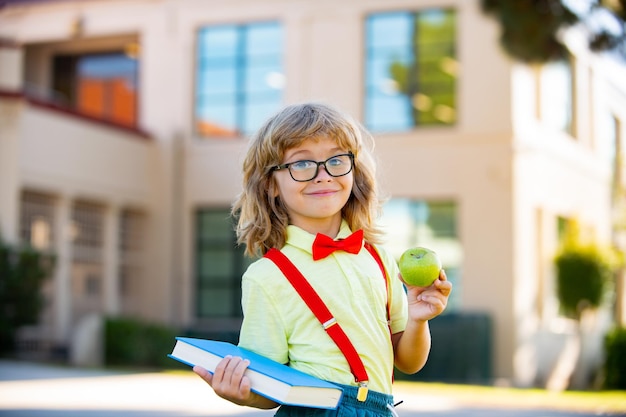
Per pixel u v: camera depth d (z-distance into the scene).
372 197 3.35
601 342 22.17
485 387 16.50
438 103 19.70
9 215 17.03
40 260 16.28
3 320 15.78
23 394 11.55
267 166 3.21
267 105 20.97
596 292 19.39
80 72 23.08
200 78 21.58
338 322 3.05
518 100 19.36
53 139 18.38
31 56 23.11
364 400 3.01
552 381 20.36
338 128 3.14
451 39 19.61
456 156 19.42
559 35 12.94
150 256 21.42
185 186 21.45
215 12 21.38
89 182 19.36
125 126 20.61
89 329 17.38
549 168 20.81
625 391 18.66
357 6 20.22
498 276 19.00
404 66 19.94
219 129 21.38
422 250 3.13
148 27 21.86
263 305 3.08
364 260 3.20
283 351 3.07
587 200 23.28
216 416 10.05
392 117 19.98
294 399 2.75
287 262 3.11
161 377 15.03
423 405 12.05
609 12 12.53
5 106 17.12
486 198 19.20
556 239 21.33
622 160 25.92
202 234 21.38
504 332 18.88
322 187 3.13
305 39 20.58
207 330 19.31
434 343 17.58
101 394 11.98
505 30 12.73
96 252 19.73
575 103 22.86
